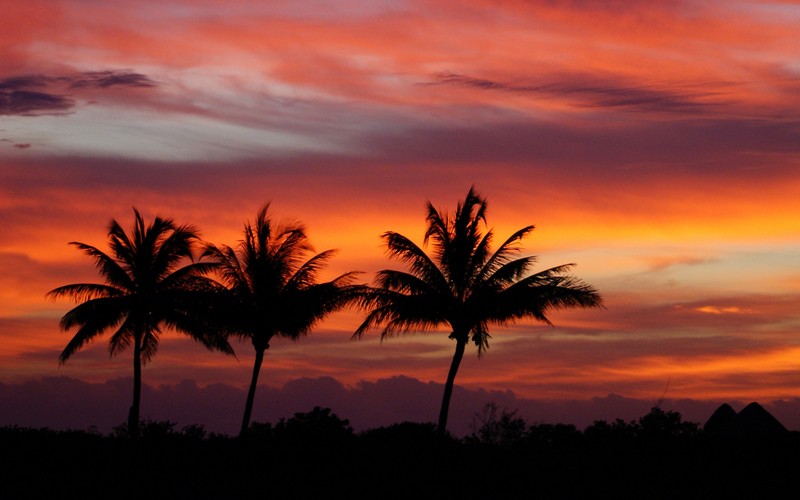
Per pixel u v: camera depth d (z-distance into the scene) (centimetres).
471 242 4575
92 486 3228
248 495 3209
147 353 5347
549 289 4506
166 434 3959
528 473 3366
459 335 4581
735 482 3225
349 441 3741
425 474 3378
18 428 3912
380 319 4616
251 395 5047
